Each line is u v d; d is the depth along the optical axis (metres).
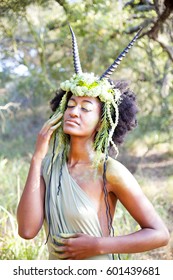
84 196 2.58
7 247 4.23
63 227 2.58
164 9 4.97
